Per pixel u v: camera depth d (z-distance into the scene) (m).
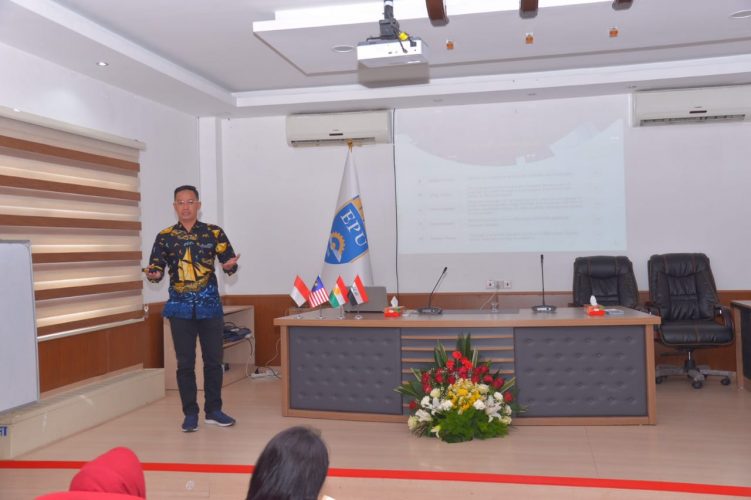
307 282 7.02
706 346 5.55
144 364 5.88
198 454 3.92
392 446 4.01
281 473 1.24
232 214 7.18
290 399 4.86
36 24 4.16
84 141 5.13
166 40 4.96
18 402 2.43
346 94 6.37
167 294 6.31
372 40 3.89
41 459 3.92
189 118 6.88
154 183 6.20
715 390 5.55
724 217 6.28
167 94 5.98
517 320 4.47
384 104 6.62
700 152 6.32
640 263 6.43
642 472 3.40
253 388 6.06
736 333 5.68
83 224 5.02
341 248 6.43
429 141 6.79
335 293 4.77
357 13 4.23
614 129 6.47
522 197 6.62
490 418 4.12
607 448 3.87
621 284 6.06
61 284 4.81
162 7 4.30
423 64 5.55
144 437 4.36
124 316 5.53
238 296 7.11
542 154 6.59
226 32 4.80
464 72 6.01
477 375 4.29
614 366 4.43
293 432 1.31
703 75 5.76
